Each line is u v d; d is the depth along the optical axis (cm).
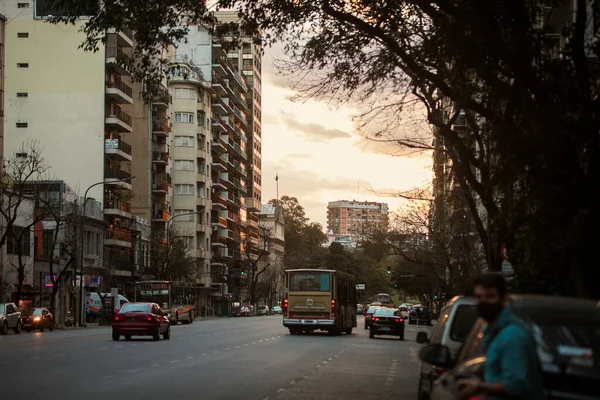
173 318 6688
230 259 12862
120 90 7994
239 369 2233
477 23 1438
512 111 1532
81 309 6353
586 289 1323
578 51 1385
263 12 1883
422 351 844
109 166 7862
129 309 3781
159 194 9706
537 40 1520
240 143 14138
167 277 8631
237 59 15275
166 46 1927
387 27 1989
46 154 7694
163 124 9662
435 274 5516
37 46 7775
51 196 6638
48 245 6738
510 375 546
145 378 1917
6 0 7800
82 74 7762
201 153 10906
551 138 1355
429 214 5169
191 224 10706
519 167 1443
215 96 11606
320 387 1823
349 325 5256
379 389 1825
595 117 1391
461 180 2508
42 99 7738
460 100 1733
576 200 1342
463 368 654
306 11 1870
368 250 6388
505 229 1884
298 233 17925
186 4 1831
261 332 4953
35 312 5212
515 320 575
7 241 5997
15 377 1870
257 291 14062
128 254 8550
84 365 2255
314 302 4691
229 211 12950
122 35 7806
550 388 554
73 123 7725
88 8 1820
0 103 6091
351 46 2042
